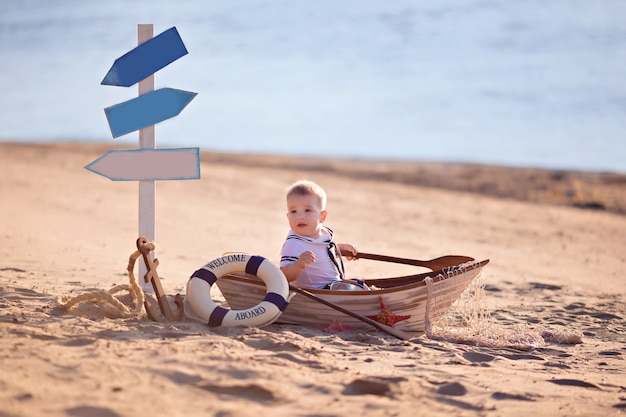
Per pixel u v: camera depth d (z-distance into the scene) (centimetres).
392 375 457
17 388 373
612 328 743
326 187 2123
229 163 2567
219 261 597
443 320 684
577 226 1686
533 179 2389
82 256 968
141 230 661
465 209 1861
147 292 675
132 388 388
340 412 377
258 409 372
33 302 614
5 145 2725
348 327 616
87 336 488
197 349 469
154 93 647
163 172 652
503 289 960
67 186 1781
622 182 2370
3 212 1323
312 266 633
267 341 511
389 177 2378
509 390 450
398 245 1330
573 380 487
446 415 389
